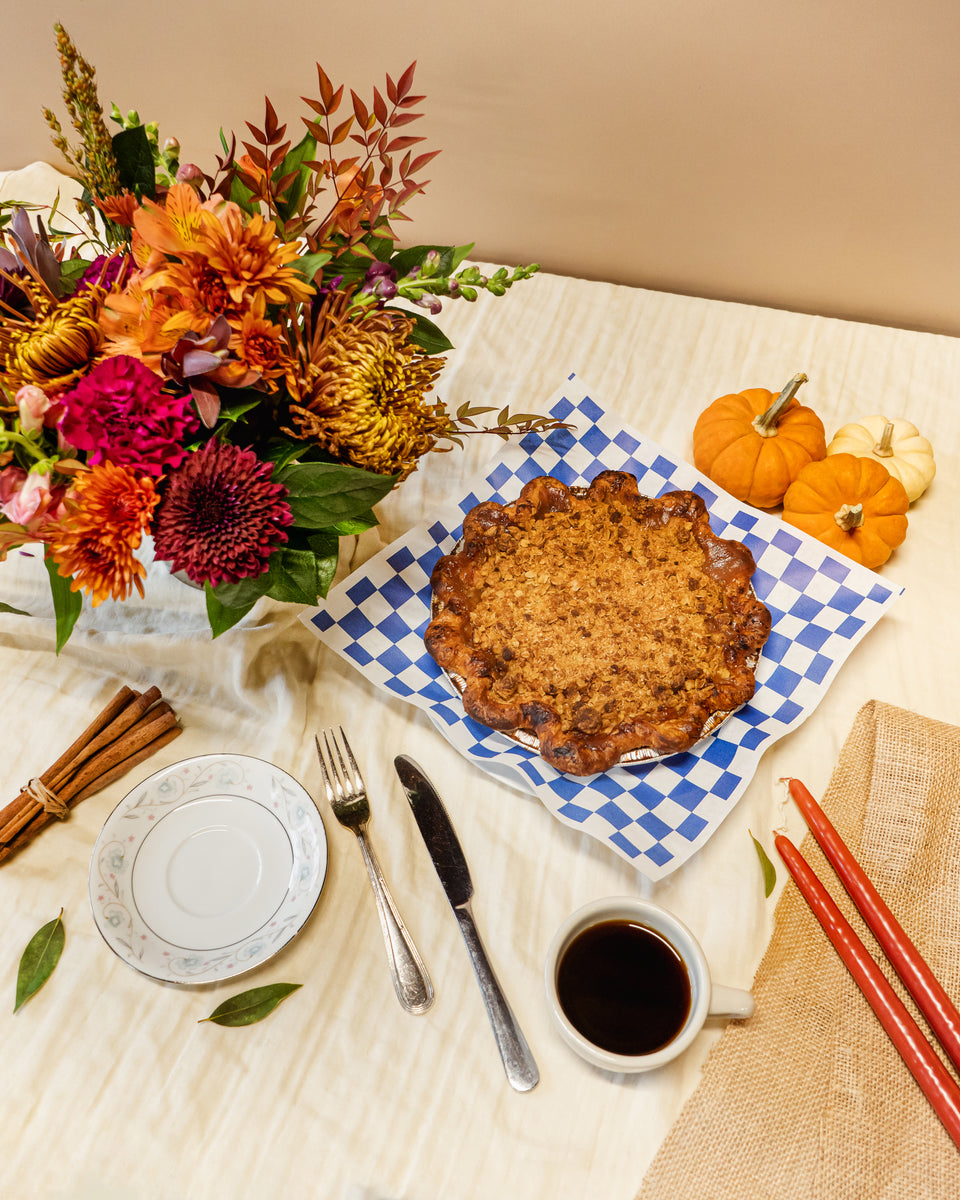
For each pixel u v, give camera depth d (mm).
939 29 872
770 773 775
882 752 741
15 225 655
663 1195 605
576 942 650
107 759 760
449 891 707
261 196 690
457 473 945
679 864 707
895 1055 643
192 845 715
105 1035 658
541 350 1039
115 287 641
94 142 664
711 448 923
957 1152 607
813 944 688
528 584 818
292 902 693
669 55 933
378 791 757
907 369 1041
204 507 615
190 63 1038
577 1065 650
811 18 886
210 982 657
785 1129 618
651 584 817
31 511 588
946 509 940
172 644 791
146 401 604
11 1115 634
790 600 841
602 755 728
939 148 952
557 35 939
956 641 852
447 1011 670
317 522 669
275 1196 613
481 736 773
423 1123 634
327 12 968
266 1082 646
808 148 976
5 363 628
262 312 625
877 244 1044
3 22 1043
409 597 842
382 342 678
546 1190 616
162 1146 625
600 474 866
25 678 813
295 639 822
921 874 712
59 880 721
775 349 1050
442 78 993
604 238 1101
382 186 690
